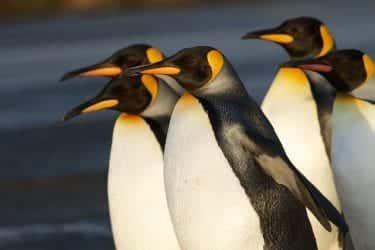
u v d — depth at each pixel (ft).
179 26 196.24
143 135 40.47
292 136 42.91
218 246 36.86
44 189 65.77
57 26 212.43
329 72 41.98
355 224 41.55
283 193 36.60
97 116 94.79
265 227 36.68
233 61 131.95
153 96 40.96
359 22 189.88
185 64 37.70
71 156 75.72
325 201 35.86
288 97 43.55
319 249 42.09
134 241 40.55
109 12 258.16
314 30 47.70
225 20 210.18
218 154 36.42
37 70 134.41
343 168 40.88
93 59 140.97
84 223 57.57
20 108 100.94
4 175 69.97
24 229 56.75
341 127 41.29
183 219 37.09
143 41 162.61
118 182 40.47
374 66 42.29
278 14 226.17
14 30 208.44
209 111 36.88
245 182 36.32
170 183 37.17
